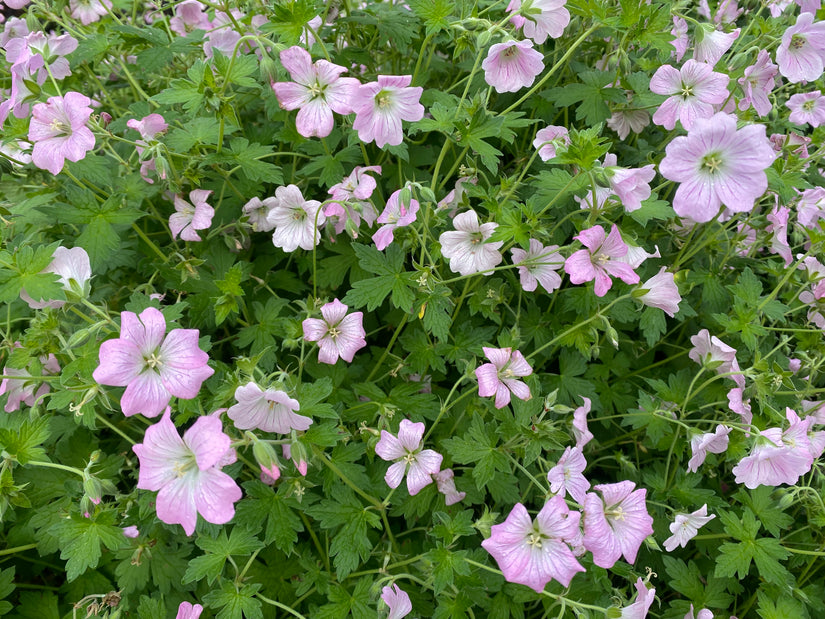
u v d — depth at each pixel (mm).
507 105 304
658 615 254
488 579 240
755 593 259
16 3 320
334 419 238
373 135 246
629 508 215
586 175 240
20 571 261
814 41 269
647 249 280
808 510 257
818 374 286
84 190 248
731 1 331
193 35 302
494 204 246
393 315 279
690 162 210
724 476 294
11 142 264
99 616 221
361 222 275
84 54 289
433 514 231
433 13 254
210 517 184
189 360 196
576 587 241
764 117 314
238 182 282
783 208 288
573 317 285
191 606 210
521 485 259
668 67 252
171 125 276
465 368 244
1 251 213
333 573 239
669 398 269
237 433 217
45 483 248
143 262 276
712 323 296
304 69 238
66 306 219
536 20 263
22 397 241
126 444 259
